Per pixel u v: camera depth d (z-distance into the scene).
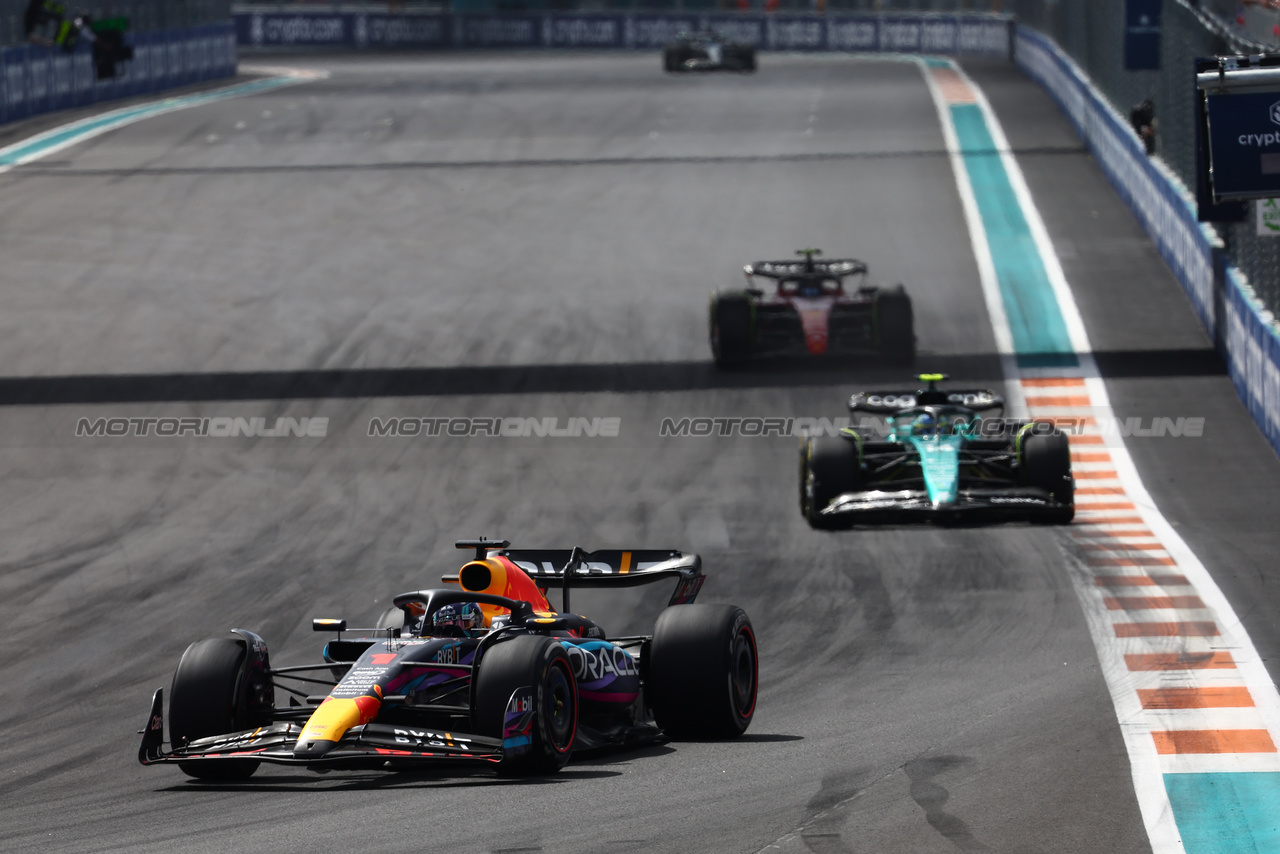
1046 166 136.12
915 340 86.94
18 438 76.38
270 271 110.31
